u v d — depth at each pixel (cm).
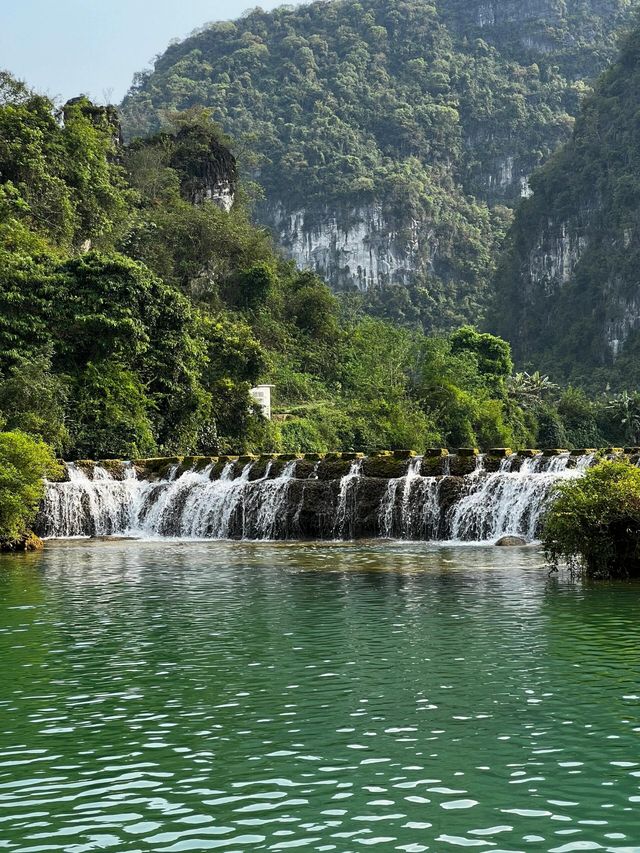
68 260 5203
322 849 798
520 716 1152
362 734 1090
